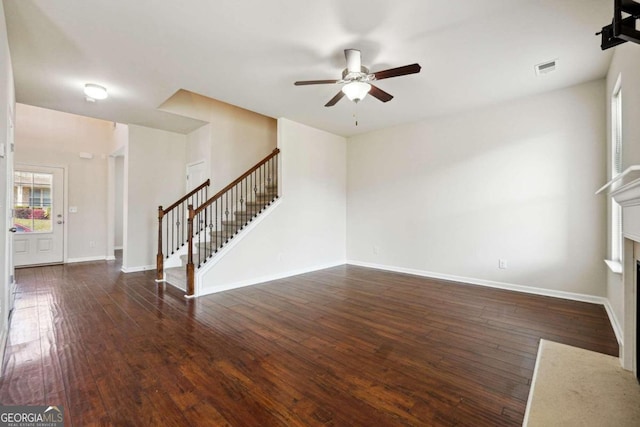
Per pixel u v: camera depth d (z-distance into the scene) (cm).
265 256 464
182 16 230
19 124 574
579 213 357
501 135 414
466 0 214
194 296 382
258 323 293
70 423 154
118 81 343
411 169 511
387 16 231
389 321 297
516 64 307
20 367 209
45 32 249
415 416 160
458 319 302
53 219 609
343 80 275
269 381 194
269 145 607
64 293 395
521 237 397
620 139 283
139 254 535
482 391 183
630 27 143
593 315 309
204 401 173
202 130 540
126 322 294
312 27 245
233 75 329
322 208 561
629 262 203
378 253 561
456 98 396
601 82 342
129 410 164
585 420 155
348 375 201
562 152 368
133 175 529
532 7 221
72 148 633
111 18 233
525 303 350
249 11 225
